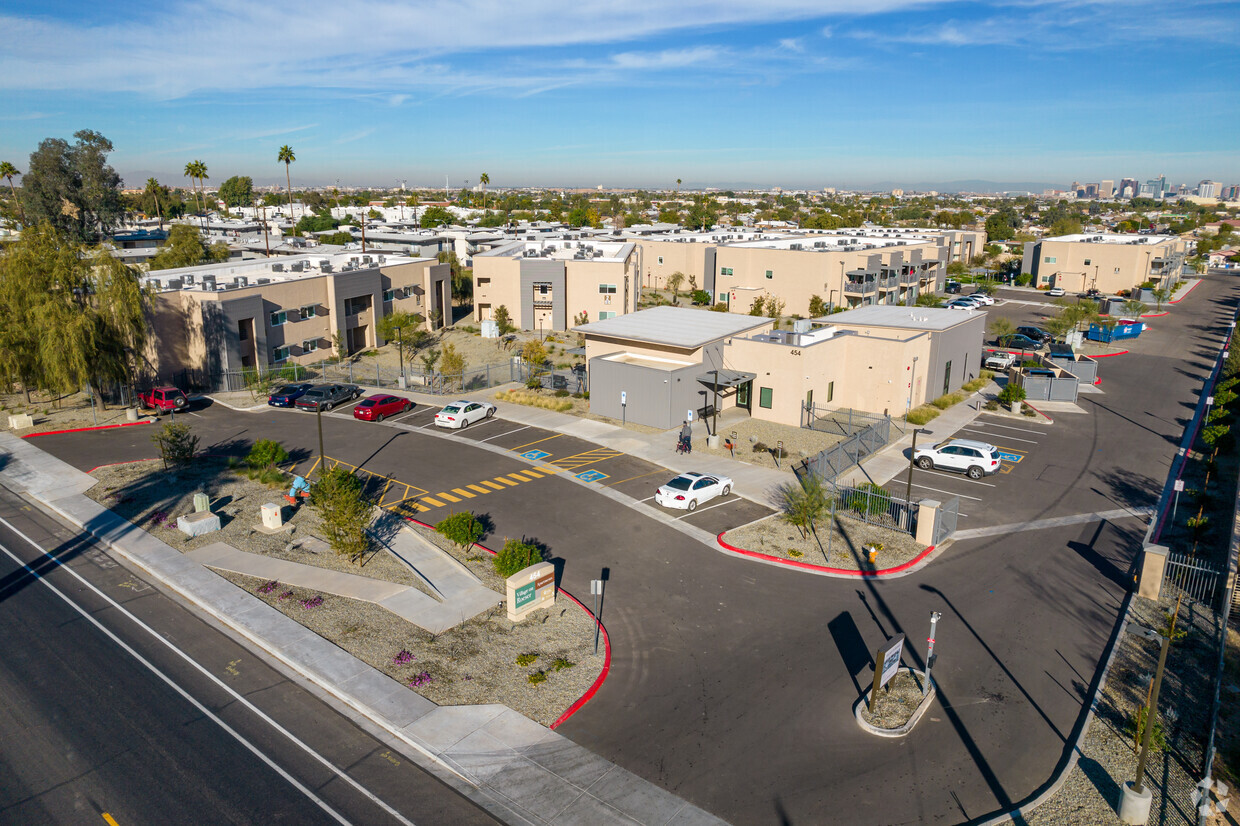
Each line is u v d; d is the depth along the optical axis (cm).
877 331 5138
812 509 3016
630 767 1733
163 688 2012
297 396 5022
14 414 4544
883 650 1878
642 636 2288
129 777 1680
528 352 6122
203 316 5406
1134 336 7544
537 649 2209
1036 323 8025
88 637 2258
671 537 2997
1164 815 1603
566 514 3216
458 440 4253
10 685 2012
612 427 4478
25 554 2823
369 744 1811
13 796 1616
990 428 4550
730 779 1697
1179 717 1934
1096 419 4762
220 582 2580
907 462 3909
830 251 8000
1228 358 5819
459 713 1912
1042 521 3169
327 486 2981
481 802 1628
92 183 10538
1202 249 14512
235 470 3728
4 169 10881
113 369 4766
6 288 4584
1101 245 10069
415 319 7356
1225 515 3238
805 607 2466
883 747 1806
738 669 2122
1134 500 3409
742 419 4709
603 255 8200
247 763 1733
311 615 2367
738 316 5481
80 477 3616
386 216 18325
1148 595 2528
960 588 2600
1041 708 1962
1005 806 1623
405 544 2908
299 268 7281
